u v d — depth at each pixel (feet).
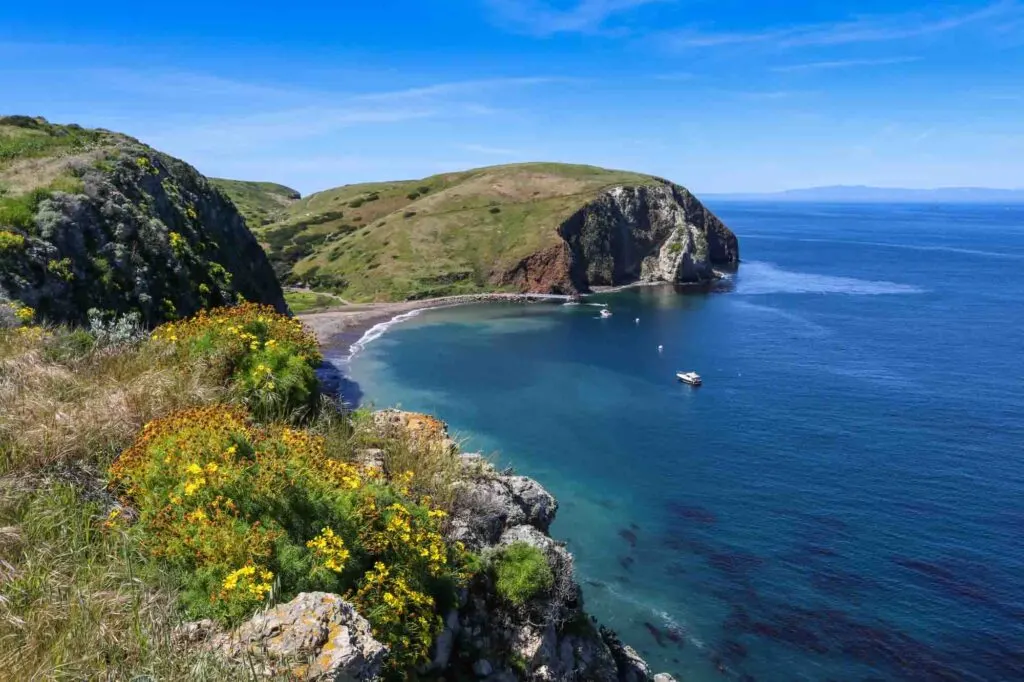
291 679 19.39
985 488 139.03
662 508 129.18
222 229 200.13
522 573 37.81
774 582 104.53
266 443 30.86
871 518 125.90
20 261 101.14
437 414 184.03
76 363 39.47
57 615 20.31
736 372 233.14
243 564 24.22
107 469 29.55
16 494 25.67
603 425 176.86
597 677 41.96
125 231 128.77
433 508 37.35
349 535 28.19
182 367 41.29
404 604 27.61
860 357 252.42
